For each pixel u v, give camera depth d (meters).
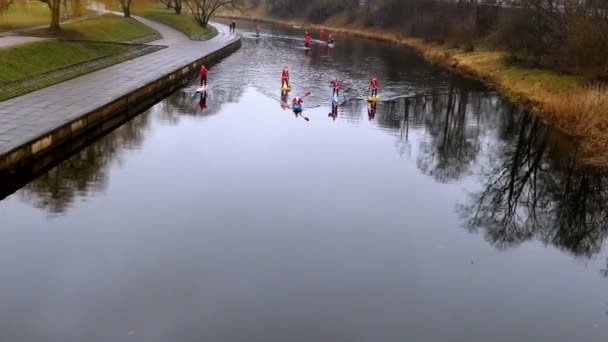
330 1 118.50
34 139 23.81
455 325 15.12
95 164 25.97
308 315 15.16
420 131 35.75
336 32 107.75
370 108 41.44
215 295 15.84
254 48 76.69
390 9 100.00
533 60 52.47
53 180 23.73
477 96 46.91
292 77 52.78
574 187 27.75
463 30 74.81
